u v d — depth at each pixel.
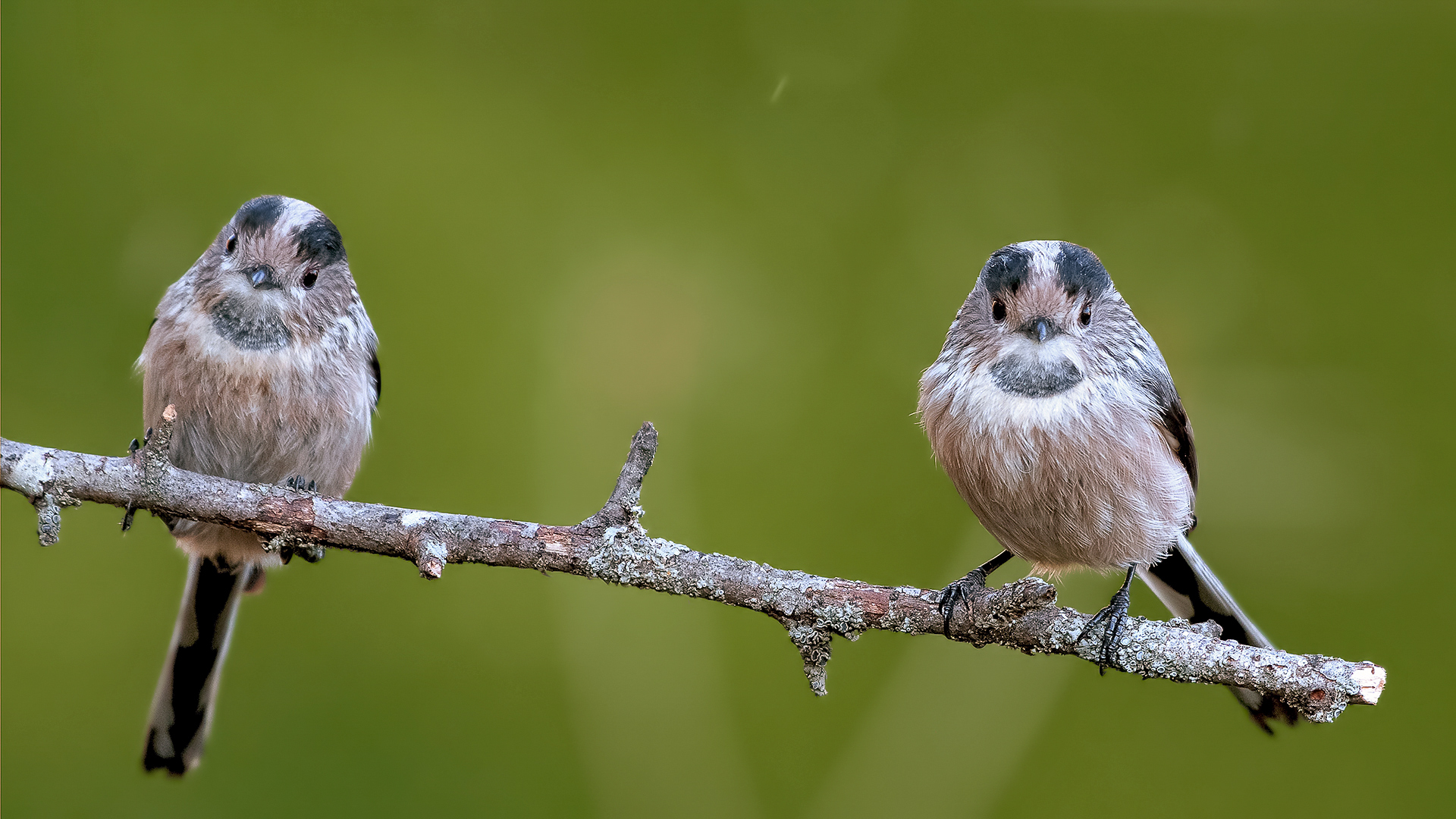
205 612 9.37
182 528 8.83
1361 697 6.88
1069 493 8.45
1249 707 7.68
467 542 7.30
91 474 7.52
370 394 9.67
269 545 7.54
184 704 9.38
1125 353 8.79
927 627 7.29
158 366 8.85
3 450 7.52
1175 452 9.00
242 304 8.81
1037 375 8.49
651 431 7.29
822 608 7.27
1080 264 8.75
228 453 9.01
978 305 8.82
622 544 7.29
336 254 9.23
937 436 8.80
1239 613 8.88
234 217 9.11
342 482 9.41
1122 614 7.52
